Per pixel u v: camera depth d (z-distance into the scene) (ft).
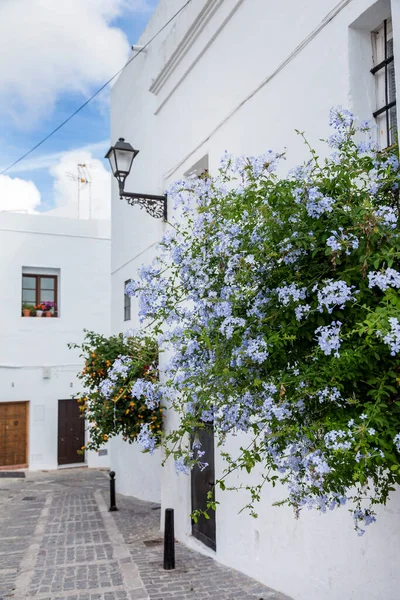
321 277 8.93
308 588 15.55
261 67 18.66
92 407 29.50
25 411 54.19
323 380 8.11
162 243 12.34
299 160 16.60
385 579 12.80
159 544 24.13
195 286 11.16
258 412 9.48
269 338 8.89
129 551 22.94
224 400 9.80
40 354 54.54
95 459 55.42
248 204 10.18
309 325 9.03
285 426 8.36
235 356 9.46
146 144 35.78
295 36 16.76
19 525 29.17
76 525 28.55
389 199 9.61
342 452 7.20
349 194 9.18
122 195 25.93
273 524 17.38
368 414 7.54
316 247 8.76
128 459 39.29
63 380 55.16
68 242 56.59
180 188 12.55
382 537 12.91
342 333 8.32
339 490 8.56
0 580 19.47
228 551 20.29
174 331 11.62
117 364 13.01
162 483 27.07
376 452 7.41
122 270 40.55
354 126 14.26
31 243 55.11
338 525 14.39
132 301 37.47
